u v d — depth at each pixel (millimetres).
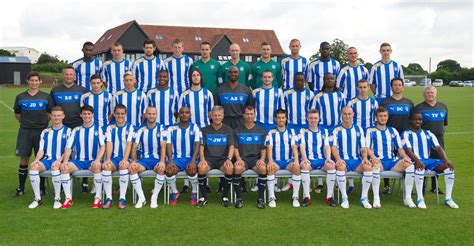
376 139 6102
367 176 5715
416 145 6047
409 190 5742
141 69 7082
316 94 7020
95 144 5941
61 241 4352
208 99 6609
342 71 7246
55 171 5574
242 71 7324
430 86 6363
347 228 4773
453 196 6113
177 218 5133
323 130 6188
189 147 6039
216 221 5016
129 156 5961
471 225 4883
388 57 7090
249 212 5406
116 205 5734
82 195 6305
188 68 7270
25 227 4773
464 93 35375
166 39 48938
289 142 6047
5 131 12977
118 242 4328
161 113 6609
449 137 11727
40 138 6012
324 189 6785
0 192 6387
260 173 5695
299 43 7309
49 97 6406
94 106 6438
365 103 6605
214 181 7457
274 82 7398
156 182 5680
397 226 4844
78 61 7156
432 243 4332
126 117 6559
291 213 5367
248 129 6043
